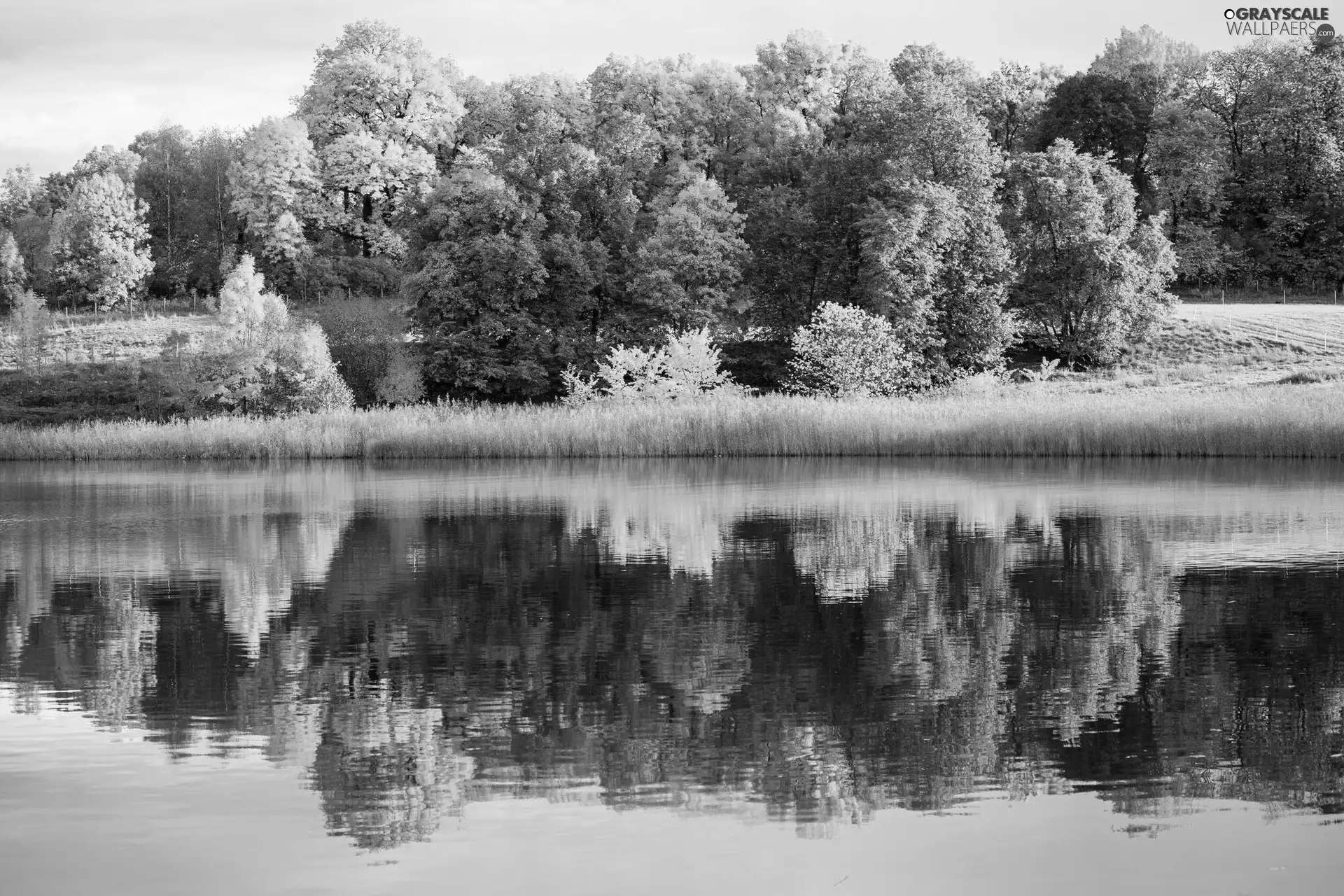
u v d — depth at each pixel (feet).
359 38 283.59
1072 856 29.27
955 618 53.93
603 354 211.61
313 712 41.22
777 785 33.88
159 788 34.17
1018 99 335.88
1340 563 66.44
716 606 57.21
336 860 29.43
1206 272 277.44
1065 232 221.87
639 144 247.50
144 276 281.54
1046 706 40.52
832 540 77.56
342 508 98.73
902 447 144.05
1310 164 278.67
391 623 54.54
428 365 206.59
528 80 294.46
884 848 29.84
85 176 348.59
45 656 49.14
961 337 213.87
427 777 34.81
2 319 258.37
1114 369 216.33
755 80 275.39
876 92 244.42
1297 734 37.47
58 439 159.43
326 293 262.67
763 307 223.30
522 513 93.45
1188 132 282.36
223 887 28.09
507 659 47.83
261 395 191.31
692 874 28.53
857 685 43.34
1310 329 227.20
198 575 67.36
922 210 204.74
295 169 270.87
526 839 30.53
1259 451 132.77
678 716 40.06
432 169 279.90
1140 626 51.93
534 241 213.46
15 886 28.17
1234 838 30.17
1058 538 76.95
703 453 148.87
